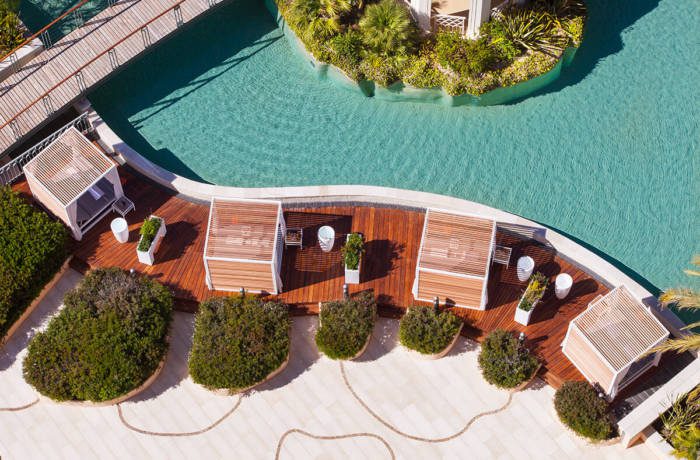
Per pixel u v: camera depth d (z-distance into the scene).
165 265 30.27
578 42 35.00
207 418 27.69
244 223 28.77
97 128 33.31
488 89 33.91
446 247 28.41
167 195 32.06
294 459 27.02
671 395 26.56
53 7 37.62
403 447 27.14
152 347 27.86
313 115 34.88
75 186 30.02
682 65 35.75
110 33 35.28
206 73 36.09
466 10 34.38
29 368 27.62
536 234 30.39
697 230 31.94
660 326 26.86
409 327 28.14
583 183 32.94
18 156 32.12
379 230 30.88
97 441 27.41
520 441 27.11
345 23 35.12
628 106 34.69
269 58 36.41
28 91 33.94
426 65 34.00
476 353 28.61
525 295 28.45
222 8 37.56
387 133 34.28
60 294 30.17
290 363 28.53
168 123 34.81
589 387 27.02
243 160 33.84
